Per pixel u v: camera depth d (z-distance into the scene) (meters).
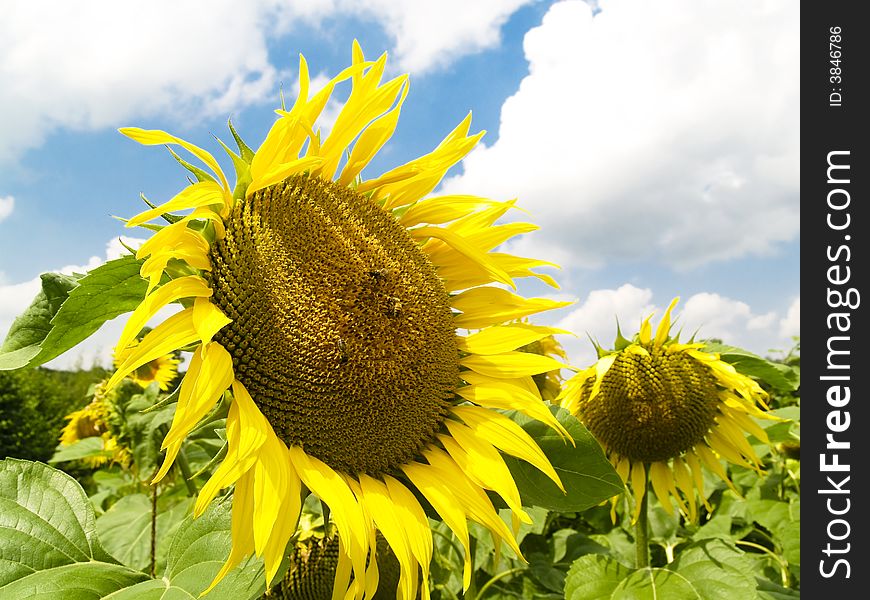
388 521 0.33
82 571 0.32
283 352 0.33
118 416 0.71
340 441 0.35
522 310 0.44
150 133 0.30
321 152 0.39
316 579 0.42
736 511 0.89
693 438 0.66
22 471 0.36
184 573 0.32
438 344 0.40
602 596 0.57
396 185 0.43
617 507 0.89
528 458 0.38
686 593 0.54
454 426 0.39
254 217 0.35
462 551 0.63
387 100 0.40
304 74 0.34
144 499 0.82
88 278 0.31
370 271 0.37
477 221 0.45
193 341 0.29
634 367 0.66
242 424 0.29
